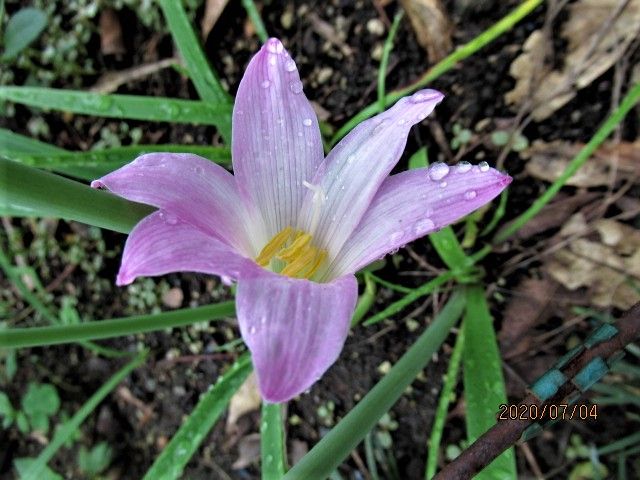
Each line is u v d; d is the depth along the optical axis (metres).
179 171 0.07
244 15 0.13
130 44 0.14
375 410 0.08
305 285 0.06
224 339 0.14
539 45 0.11
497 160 0.12
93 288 0.15
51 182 0.07
